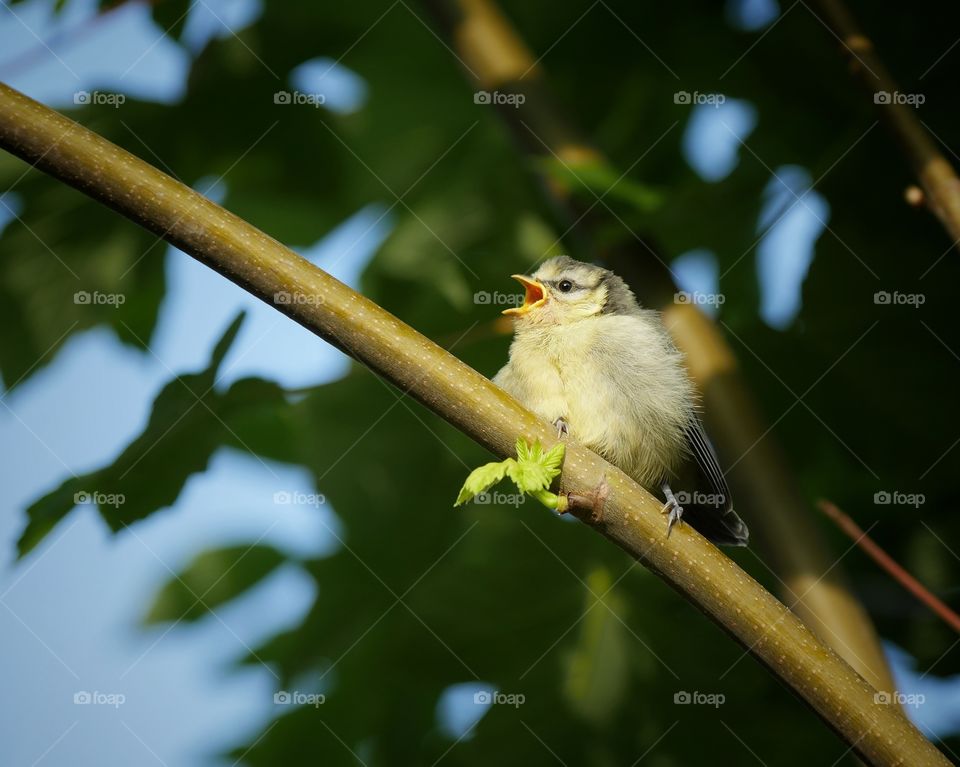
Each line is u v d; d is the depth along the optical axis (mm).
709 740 9141
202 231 5793
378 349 5824
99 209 10008
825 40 9430
